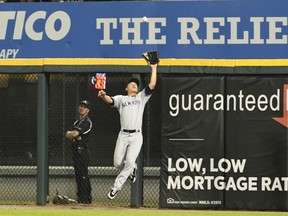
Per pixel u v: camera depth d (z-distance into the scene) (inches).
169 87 1918.1
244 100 1898.4
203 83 1911.9
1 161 2162.9
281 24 1943.9
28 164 2149.4
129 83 1820.9
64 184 2108.8
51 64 1968.5
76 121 2048.5
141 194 1936.5
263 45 1950.1
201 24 1964.8
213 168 1899.6
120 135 1817.2
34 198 2101.4
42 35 2016.5
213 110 1905.8
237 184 1892.2
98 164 2095.2
